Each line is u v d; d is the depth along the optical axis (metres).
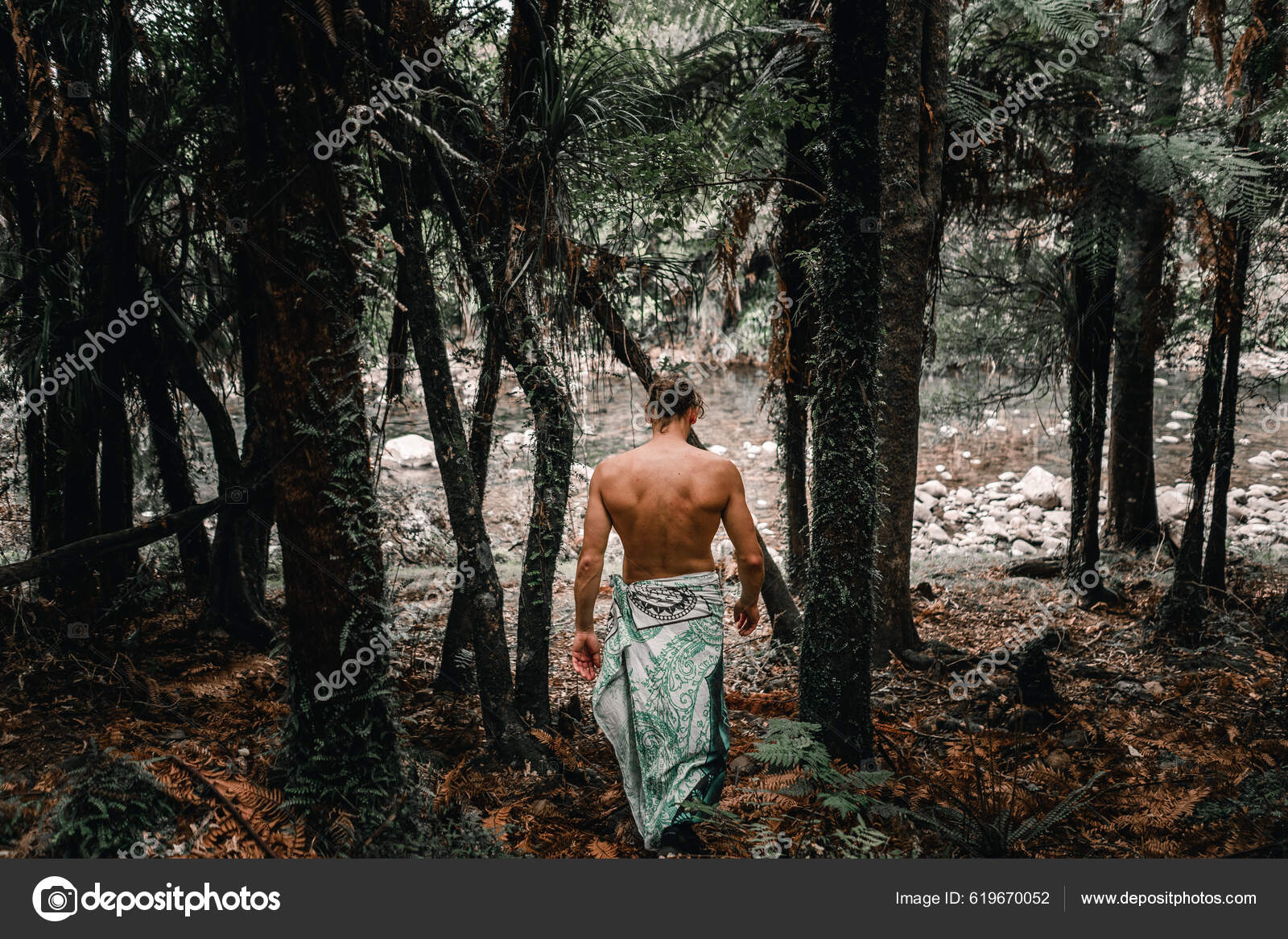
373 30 2.99
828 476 3.29
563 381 3.87
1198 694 4.62
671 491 2.99
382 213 3.73
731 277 5.47
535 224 3.89
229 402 12.02
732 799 3.10
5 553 5.62
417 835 2.62
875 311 3.27
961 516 10.76
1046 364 7.92
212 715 3.69
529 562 3.81
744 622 3.13
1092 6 5.77
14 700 3.62
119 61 4.05
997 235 7.89
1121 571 7.48
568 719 4.03
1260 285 6.61
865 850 2.62
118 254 4.21
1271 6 5.07
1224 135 5.81
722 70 5.31
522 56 3.99
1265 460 11.34
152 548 5.89
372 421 3.60
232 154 4.37
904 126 5.02
